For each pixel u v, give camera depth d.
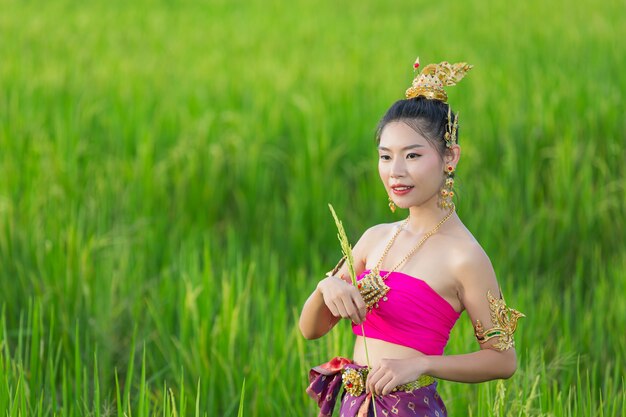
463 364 3.53
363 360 3.73
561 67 13.62
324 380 3.85
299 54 15.52
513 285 7.81
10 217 7.42
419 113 3.63
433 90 3.70
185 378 5.70
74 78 13.36
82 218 7.95
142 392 4.36
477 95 11.77
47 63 14.31
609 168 9.68
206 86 13.12
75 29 18.62
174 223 8.92
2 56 15.03
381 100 11.69
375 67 14.27
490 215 8.51
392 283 3.63
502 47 15.77
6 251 7.04
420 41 16.77
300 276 7.27
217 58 15.12
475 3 21.36
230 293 5.97
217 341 5.77
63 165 9.27
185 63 14.93
